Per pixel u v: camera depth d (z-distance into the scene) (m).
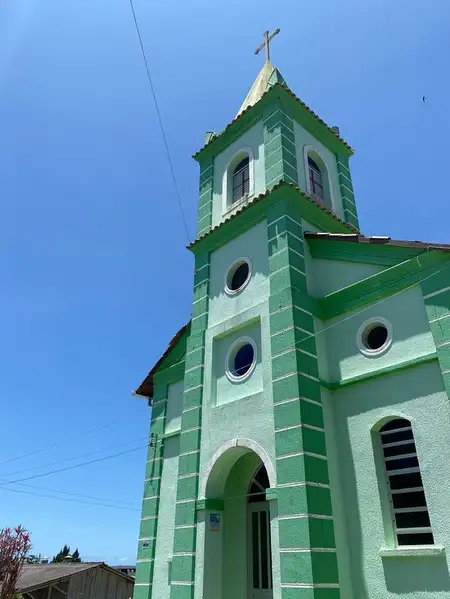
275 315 11.15
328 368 10.82
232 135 15.94
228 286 13.25
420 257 9.84
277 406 10.15
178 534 11.17
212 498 11.03
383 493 9.06
